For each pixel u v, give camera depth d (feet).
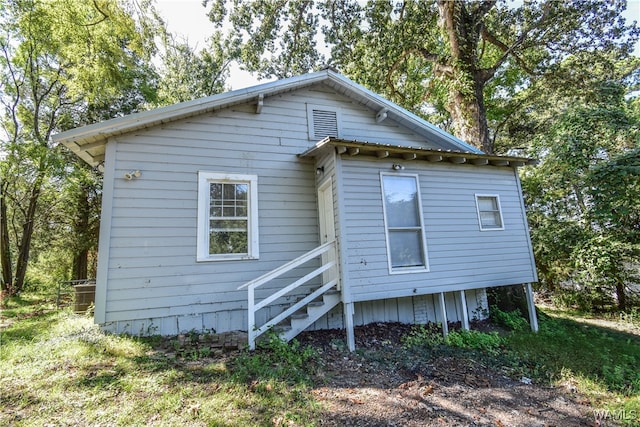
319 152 20.66
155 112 18.34
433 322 23.12
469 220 22.08
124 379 11.44
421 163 21.33
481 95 32.73
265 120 22.22
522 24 38.17
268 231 20.92
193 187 19.48
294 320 17.02
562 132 34.50
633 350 19.62
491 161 23.26
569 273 35.65
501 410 11.69
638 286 32.83
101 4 25.93
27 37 37.70
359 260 18.06
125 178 18.03
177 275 18.29
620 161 28.09
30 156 37.60
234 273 19.61
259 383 11.59
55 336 16.47
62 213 49.60
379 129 26.12
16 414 9.21
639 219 30.42
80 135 16.94
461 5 33.35
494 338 19.38
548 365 16.44
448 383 13.58
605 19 35.19
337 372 13.78
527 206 42.91
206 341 16.26
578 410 12.16
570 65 38.55
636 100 40.50
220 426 9.05
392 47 38.45
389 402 11.39
